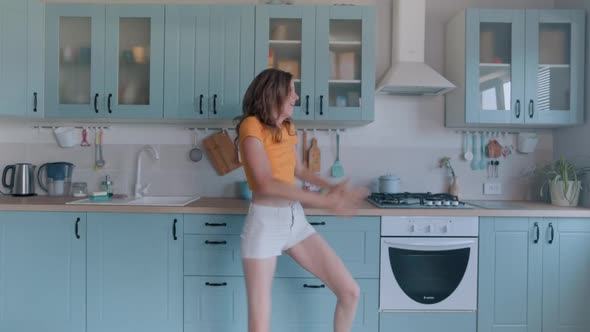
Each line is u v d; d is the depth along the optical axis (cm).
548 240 238
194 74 261
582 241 239
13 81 252
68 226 236
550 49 268
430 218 235
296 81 262
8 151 290
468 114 263
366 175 293
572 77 264
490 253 237
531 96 264
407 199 255
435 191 294
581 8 269
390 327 237
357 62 264
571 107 264
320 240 207
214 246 236
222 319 237
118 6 260
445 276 237
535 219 237
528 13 263
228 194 293
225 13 260
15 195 277
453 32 280
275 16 260
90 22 262
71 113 261
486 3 295
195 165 293
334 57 264
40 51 261
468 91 262
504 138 294
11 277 236
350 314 204
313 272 207
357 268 236
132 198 284
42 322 237
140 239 237
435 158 294
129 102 264
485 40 267
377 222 235
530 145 290
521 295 238
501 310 238
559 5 294
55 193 283
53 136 292
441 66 294
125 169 293
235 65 260
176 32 260
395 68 269
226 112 261
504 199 295
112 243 236
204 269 236
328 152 294
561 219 238
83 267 237
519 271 237
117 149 293
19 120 284
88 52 264
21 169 277
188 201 267
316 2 292
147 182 293
